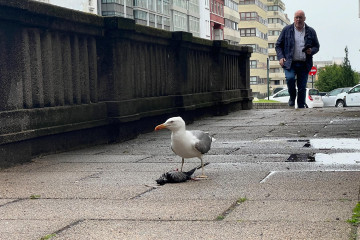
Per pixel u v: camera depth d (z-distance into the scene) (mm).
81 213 4789
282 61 17109
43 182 6430
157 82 13102
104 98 10742
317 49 16922
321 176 6207
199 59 15750
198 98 15227
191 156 6398
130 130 11125
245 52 19469
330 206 4711
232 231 4047
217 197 5289
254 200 5078
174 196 5410
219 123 14062
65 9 9086
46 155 8766
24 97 8320
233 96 18250
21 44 8180
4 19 7715
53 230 4250
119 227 4277
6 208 5086
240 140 10117
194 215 4582
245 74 19594
